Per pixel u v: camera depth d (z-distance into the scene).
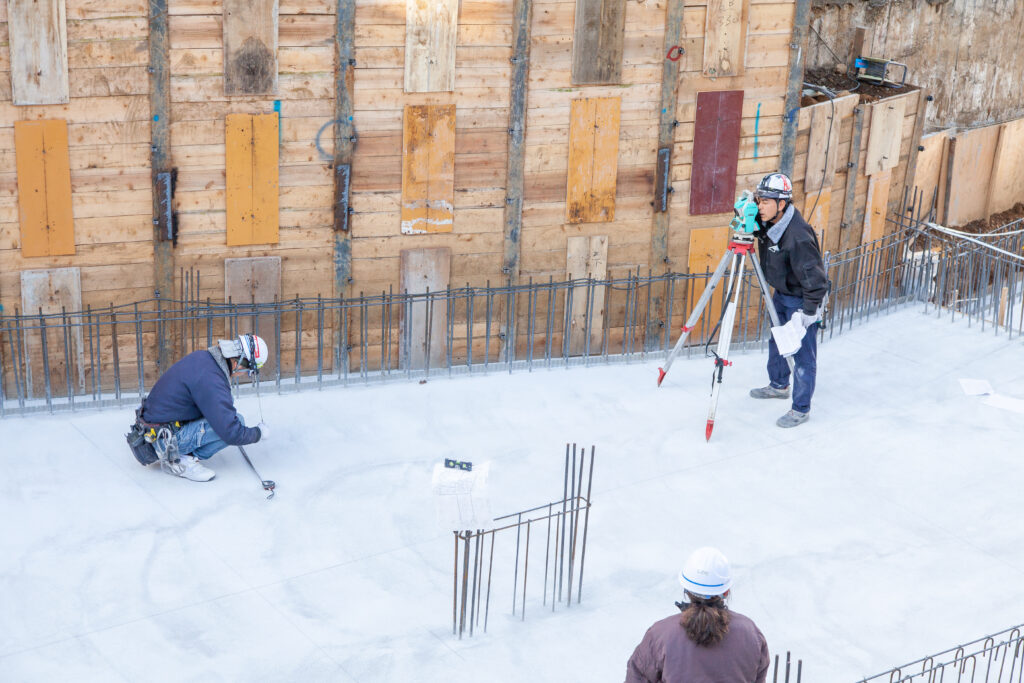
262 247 8.19
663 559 6.56
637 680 4.43
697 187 9.16
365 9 7.85
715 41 8.79
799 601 6.25
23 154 7.43
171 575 6.14
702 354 9.42
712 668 4.26
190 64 7.60
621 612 6.09
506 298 8.91
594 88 8.59
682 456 7.72
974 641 5.47
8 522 6.48
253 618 5.84
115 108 7.53
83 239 7.75
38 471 7.02
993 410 8.52
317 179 8.14
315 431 7.75
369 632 5.80
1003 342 9.77
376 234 8.43
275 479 7.12
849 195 10.47
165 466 7.06
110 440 7.46
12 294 7.71
